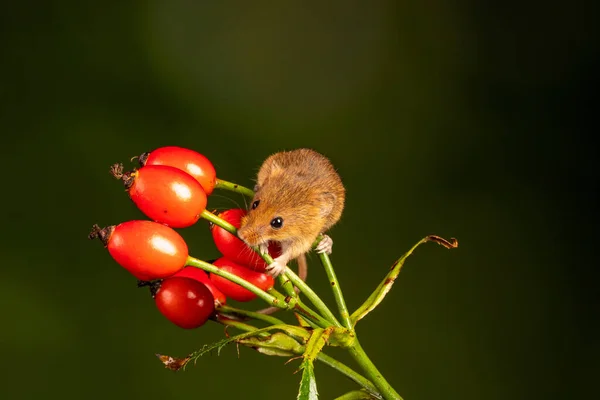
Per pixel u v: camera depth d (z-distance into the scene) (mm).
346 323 817
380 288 824
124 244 801
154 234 803
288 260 915
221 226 817
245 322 838
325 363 819
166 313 830
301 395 782
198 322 830
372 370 814
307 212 911
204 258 1407
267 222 904
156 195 808
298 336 804
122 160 1599
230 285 831
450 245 826
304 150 981
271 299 811
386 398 813
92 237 806
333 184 949
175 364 802
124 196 1542
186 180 812
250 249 829
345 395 818
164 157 839
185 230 1430
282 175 932
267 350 812
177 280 831
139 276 807
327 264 821
